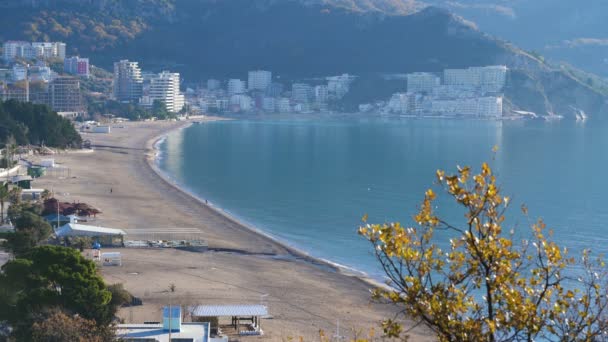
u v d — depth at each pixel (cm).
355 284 12331
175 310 8488
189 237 15300
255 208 19738
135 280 11894
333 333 9669
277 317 10319
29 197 18938
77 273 8625
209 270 12825
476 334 2642
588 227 17275
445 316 2675
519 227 16462
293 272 13038
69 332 7375
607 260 12975
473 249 2725
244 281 12219
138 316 9775
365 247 15250
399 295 2773
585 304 2794
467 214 2744
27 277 8531
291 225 17538
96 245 13725
